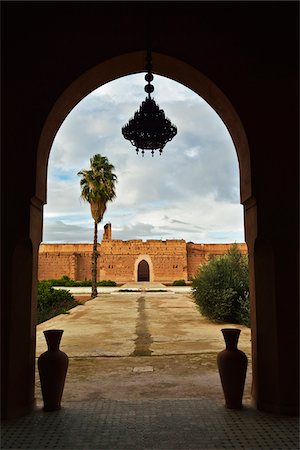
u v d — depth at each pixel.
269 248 4.30
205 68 4.45
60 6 4.48
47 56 4.45
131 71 4.91
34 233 4.35
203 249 44.78
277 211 4.29
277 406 4.05
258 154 4.36
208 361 6.48
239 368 4.17
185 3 4.52
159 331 9.64
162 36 4.47
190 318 12.20
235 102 4.43
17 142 4.29
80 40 4.47
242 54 4.50
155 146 4.35
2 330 4.03
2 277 4.10
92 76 4.63
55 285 31.73
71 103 4.81
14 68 4.40
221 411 4.10
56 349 4.29
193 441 3.36
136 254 41.94
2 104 4.34
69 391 4.88
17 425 3.74
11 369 4.00
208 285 11.60
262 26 4.55
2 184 4.21
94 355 6.95
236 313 11.16
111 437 3.45
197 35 4.50
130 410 4.14
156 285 34.78
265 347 4.25
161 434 3.51
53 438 3.43
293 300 4.20
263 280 4.35
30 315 4.21
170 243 42.53
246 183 4.53
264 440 3.38
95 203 22.95
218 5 4.54
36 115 4.34
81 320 11.84
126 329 10.00
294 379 4.09
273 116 4.42
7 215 4.18
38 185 4.34
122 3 4.50
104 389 4.96
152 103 4.21
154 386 5.09
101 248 41.72
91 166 23.09
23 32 4.46
